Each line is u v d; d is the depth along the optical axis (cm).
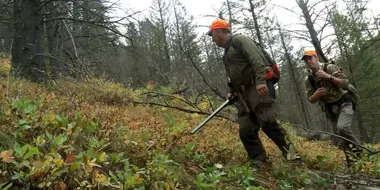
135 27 1011
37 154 253
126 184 251
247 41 435
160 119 619
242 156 467
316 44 1608
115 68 1275
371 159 549
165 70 1933
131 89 1020
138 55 1142
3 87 505
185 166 369
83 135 327
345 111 584
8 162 229
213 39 464
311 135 983
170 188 280
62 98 534
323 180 430
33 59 879
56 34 1314
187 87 1130
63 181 242
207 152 425
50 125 321
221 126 691
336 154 623
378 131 2997
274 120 438
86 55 1288
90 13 1052
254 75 435
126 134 354
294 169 441
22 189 230
